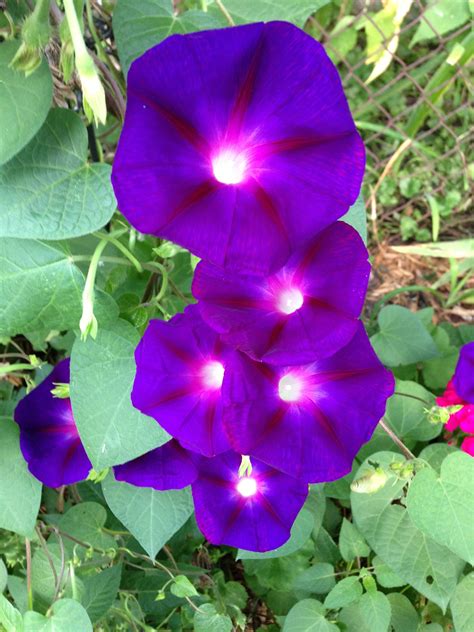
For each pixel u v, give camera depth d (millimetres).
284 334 188
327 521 365
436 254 468
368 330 415
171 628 336
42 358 413
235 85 160
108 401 218
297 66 158
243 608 373
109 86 235
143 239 259
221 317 187
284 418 207
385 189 528
